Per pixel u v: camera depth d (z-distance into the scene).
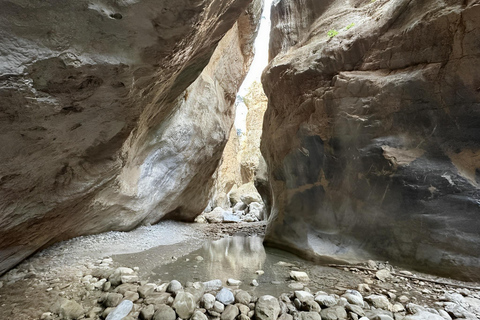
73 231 4.85
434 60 3.38
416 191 3.48
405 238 3.54
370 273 3.51
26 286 2.86
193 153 8.09
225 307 2.52
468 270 2.97
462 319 2.21
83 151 2.78
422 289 2.90
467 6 3.01
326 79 4.76
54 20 1.53
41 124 1.92
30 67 1.55
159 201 7.70
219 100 9.29
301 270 3.83
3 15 1.38
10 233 2.75
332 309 2.37
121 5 1.67
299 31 6.68
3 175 2.04
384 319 2.17
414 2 3.71
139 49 1.99
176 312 2.30
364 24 4.54
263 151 7.02
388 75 3.87
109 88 2.12
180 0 1.79
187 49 2.75
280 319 2.28
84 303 2.54
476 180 3.14
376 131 3.91
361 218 4.10
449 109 3.27
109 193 4.93
